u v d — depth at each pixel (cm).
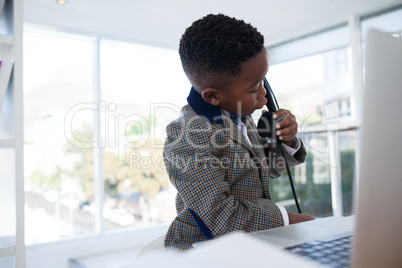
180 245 75
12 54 116
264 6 240
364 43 35
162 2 227
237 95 77
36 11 236
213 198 68
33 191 269
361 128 34
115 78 292
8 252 110
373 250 34
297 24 277
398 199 37
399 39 38
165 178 310
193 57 77
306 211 292
